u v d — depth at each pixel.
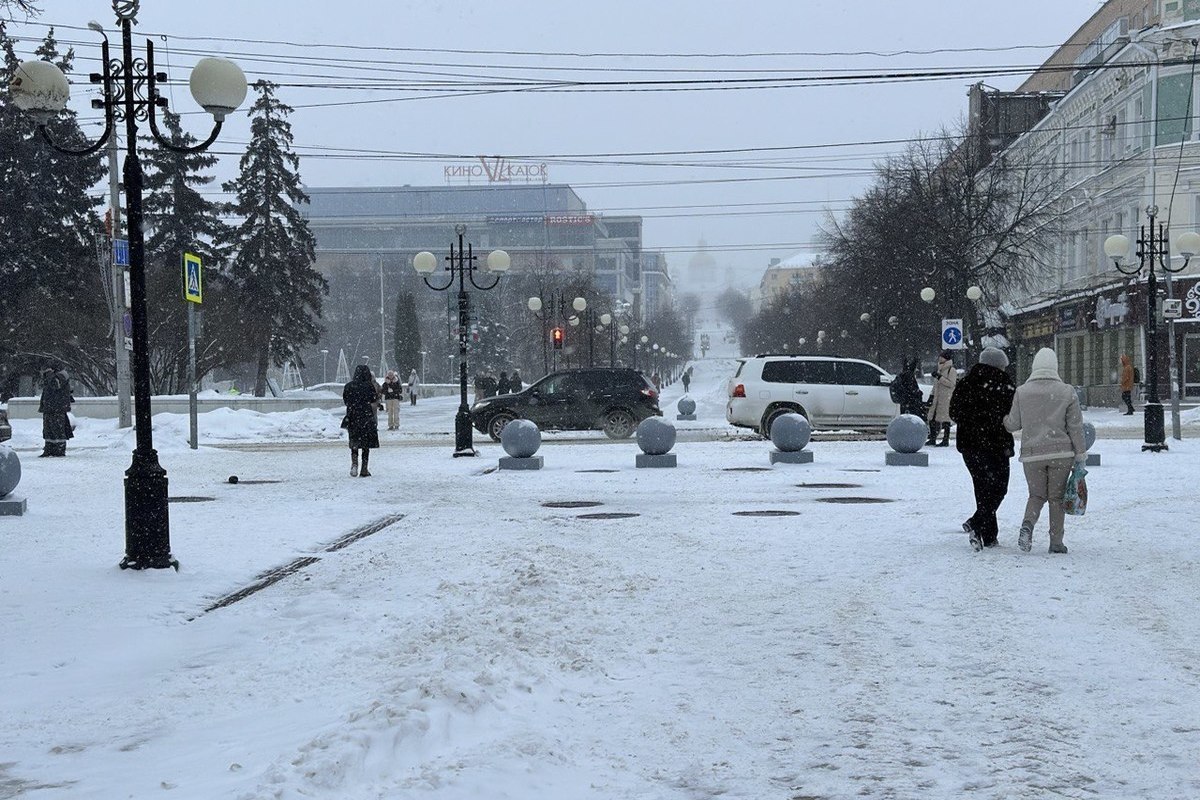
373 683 6.12
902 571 9.36
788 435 21.03
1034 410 10.13
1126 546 10.49
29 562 10.55
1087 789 4.39
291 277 59.97
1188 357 43.25
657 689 5.99
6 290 51.00
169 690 6.25
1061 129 55.50
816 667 6.38
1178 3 48.28
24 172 51.78
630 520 13.21
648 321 128.25
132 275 10.27
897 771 4.65
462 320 24.78
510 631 7.12
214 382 80.00
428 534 12.30
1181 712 5.39
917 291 55.41
